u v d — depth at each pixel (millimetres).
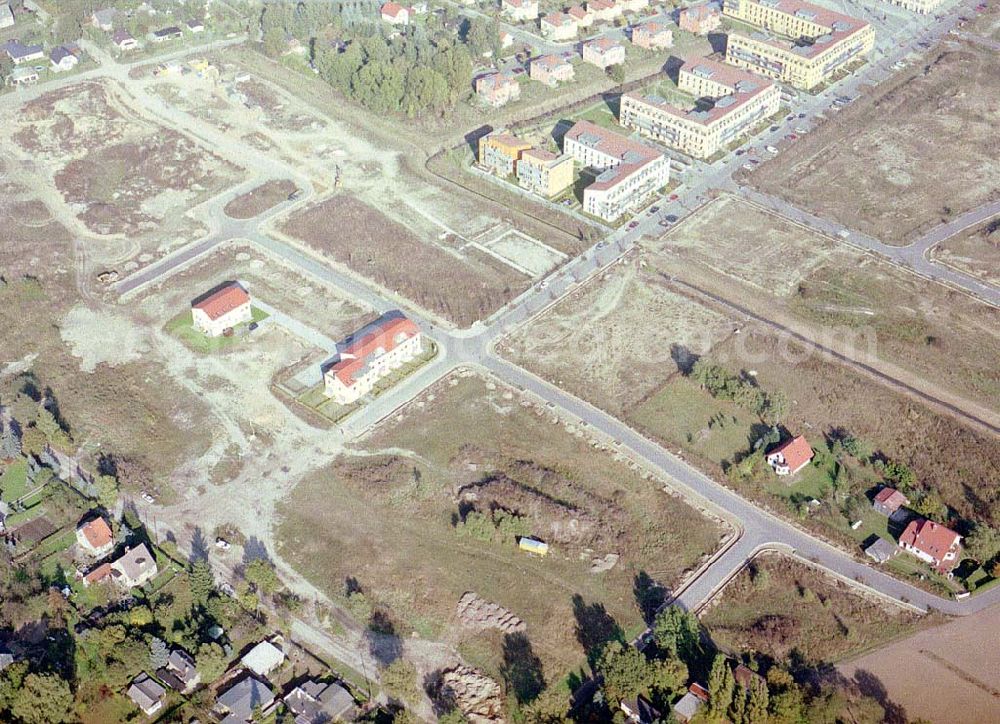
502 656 188875
